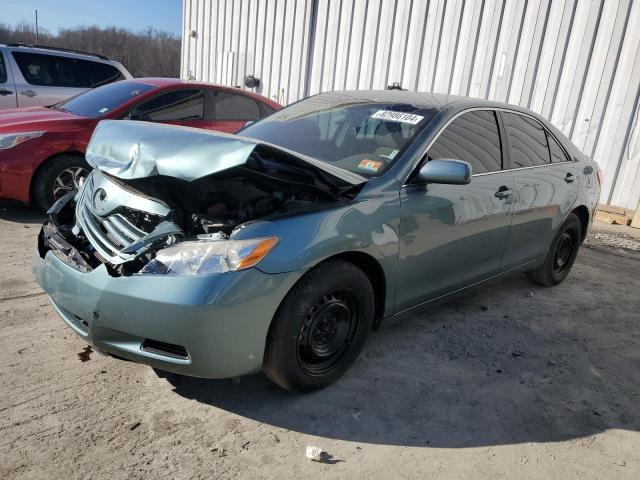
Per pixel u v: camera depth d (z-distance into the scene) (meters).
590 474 2.61
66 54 9.07
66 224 3.44
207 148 2.59
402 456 2.61
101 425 2.63
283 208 2.78
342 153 3.49
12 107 8.45
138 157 2.76
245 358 2.58
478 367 3.48
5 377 2.94
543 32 8.37
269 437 2.66
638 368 3.68
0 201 6.46
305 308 2.72
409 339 3.77
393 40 10.01
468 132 3.79
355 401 3.00
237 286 2.47
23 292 3.98
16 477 2.27
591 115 8.16
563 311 4.54
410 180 3.26
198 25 14.48
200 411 2.81
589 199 5.07
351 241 2.86
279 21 11.93
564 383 3.39
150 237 2.61
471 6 8.98
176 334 2.46
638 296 5.05
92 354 3.24
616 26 7.76
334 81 11.06
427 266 3.42
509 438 2.81
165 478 2.34
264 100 7.57
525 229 4.29
